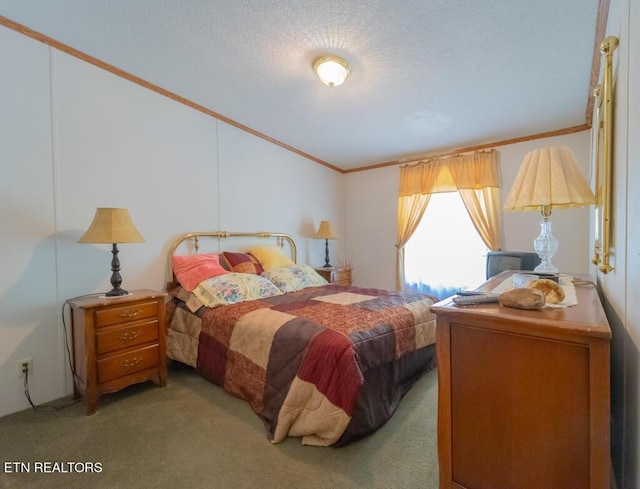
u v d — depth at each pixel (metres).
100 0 1.91
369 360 1.78
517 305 1.05
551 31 1.95
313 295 2.84
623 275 1.09
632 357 0.97
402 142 3.80
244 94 2.93
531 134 3.40
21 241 2.15
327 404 1.63
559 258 3.28
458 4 1.80
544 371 0.93
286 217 4.16
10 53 2.09
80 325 2.13
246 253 3.49
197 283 2.69
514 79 2.47
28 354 2.16
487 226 3.62
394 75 2.51
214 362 2.32
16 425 1.92
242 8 1.94
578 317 0.95
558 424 0.92
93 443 1.74
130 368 2.22
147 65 2.54
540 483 0.95
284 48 2.29
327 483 1.43
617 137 1.21
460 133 3.46
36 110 2.21
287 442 1.72
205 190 3.27
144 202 2.81
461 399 1.08
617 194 1.20
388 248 4.62
